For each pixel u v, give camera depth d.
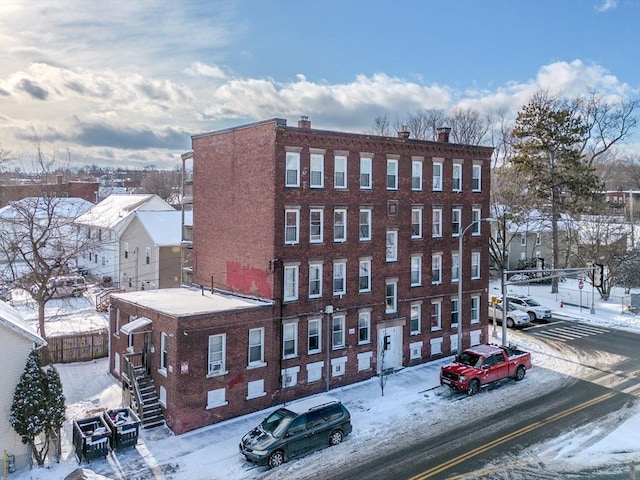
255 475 19.48
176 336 23.31
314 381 28.39
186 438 22.89
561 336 41.12
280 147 26.98
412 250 33.09
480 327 37.16
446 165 34.72
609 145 62.91
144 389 24.88
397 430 23.45
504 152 70.88
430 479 18.97
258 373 26.16
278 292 27.00
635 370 32.19
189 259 37.91
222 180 31.11
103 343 34.47
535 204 60.06
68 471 19.78
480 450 21.30
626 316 48.25
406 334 33.00
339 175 29.61
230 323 25.03
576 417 24.67
